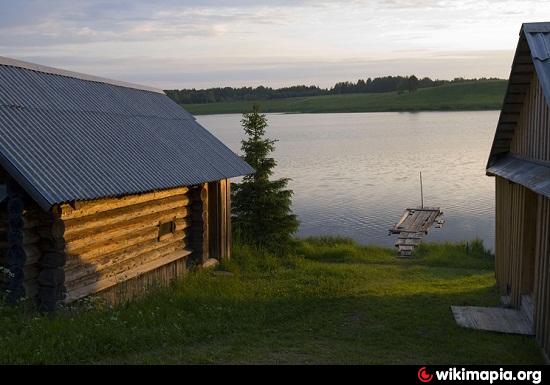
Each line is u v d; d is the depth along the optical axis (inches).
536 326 368.8
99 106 504.1
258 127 751.7
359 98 6574.8
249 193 737.0
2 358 280.7
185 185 474.6
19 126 380.5
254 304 443.5
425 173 1641.2
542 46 345.7
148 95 628.1
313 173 1685.5
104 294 420.2
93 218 408.5
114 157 434.3
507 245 487.8
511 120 459.5
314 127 4037.9
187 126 614.2
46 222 362.9
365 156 2097.7
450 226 1015.0
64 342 305.0
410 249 809.5
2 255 364.8
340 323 408.2
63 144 401.1
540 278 361.1
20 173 334.6
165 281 506.6
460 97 5703.7
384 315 428.8
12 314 338.3
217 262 596.7
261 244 725.9
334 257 751.7
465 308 438.3
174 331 348.8
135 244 466.9
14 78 435.8
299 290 500.7
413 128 3533.5
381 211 1151.0
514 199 462.0
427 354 340.8
